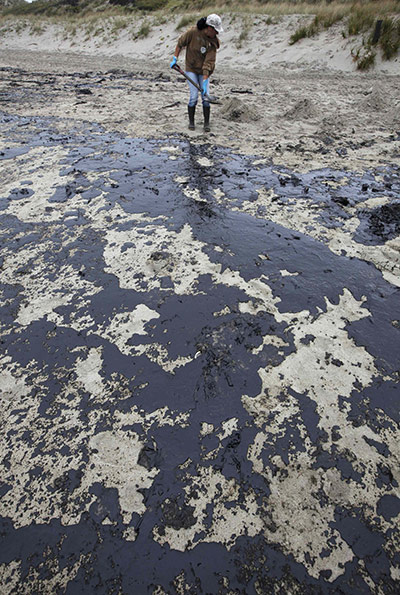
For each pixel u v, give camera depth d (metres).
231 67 12.58
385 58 10.38
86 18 22.95
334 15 12.58
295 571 1.29
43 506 1.49
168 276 2.72
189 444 1.69
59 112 7.06
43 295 2.58
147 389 1.94
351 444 1.67
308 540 1.37
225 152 5.03
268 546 1.35
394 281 2.66
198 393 1.92
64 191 3.97
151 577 1.29
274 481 1.55
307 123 6.33
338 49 11.45
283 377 1.98
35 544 1.38
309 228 3.29
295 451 1.65
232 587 1.26
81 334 2.27
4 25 24.98
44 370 2.06
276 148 5.16
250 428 1.75
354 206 3.64
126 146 5.24
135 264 2.85
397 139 5.54
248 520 1.43
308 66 11.45
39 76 11.09
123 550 1.36
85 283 2.67
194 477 1.57
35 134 5.82
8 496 1.52
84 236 3.20
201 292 2.57
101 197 3.83
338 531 1.39
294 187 4.04
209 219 3.42
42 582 1.28
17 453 1.67
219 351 2.14
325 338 2.21
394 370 2.01
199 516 1.44
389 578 1.27
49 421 1.80
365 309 2.42
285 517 1.43
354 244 3.06
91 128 6.10
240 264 2.83
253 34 13.91
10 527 1.43
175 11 19.28
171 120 6.43
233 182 4.14
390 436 1.70
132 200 3.76
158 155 4.90
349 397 1.87
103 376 2.02
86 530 1.41
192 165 4.57
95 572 1.30
